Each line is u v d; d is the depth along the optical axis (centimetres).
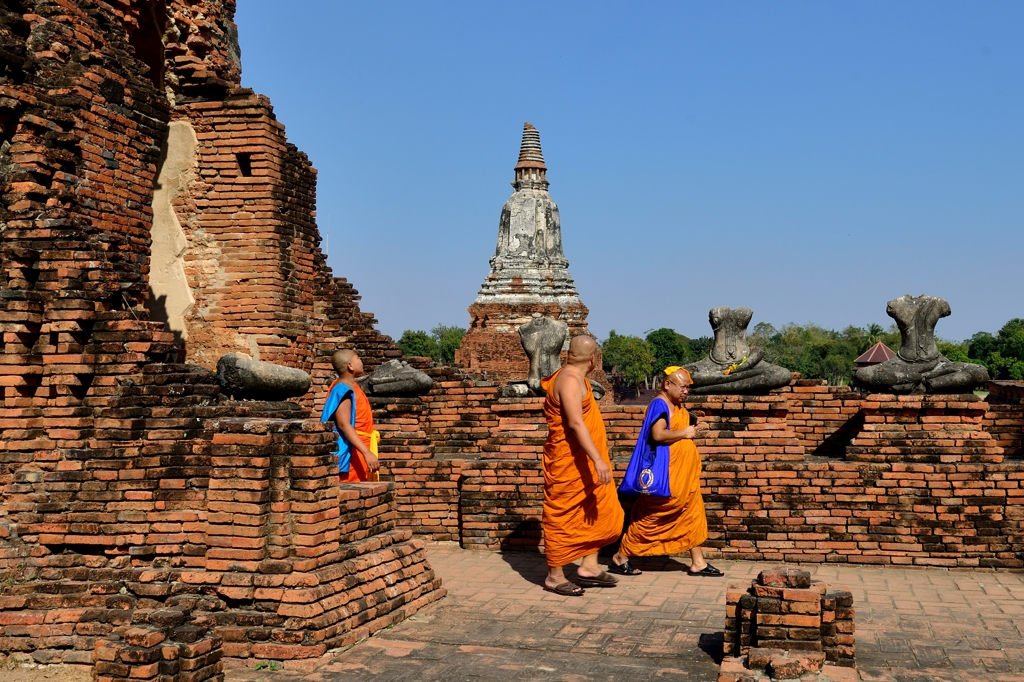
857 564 1195
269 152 1525
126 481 905
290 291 1565
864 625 912
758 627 754
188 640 745
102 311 980
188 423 915
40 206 1059
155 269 1535
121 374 955
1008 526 1170
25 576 906
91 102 1166
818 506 1209
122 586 884
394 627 920
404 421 1410
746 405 1280
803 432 1498
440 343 9919
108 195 1191
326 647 836
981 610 971
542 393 1365
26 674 848
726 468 1229
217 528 877
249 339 1515
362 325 1677
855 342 7669
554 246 4516
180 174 1532
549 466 1052
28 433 963
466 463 1315
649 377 9850
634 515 1131
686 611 968
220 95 1541
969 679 752
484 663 810
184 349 1533
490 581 1109
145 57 1557
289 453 880
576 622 932
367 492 1002
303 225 1616
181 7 1502
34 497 924
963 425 1233
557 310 4381
